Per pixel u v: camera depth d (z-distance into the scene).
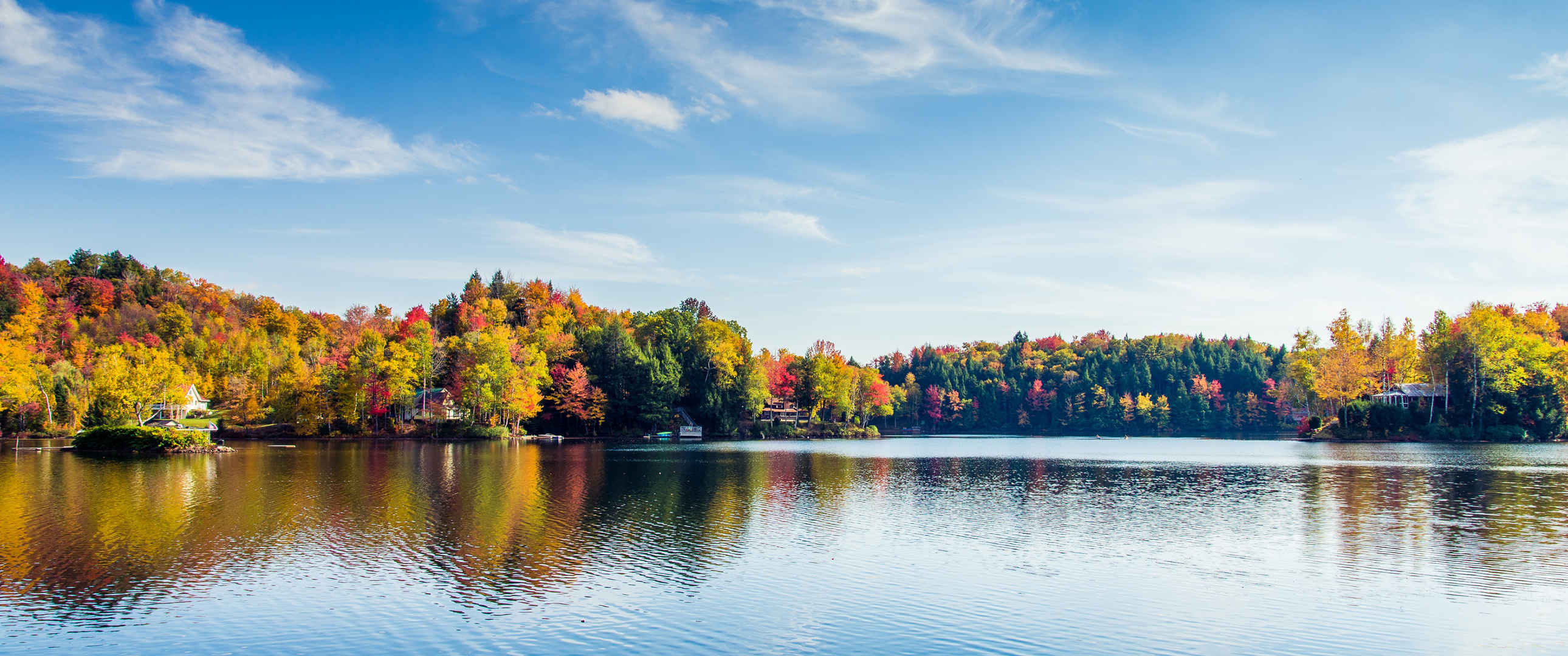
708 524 40.94
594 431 150.50
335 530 38.25
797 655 21.95
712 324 180.38
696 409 164.25
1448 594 27.81
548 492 53.22
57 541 35.16
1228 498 52.69
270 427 132.75
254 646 22.50
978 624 24.61
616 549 34.53
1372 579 29.98
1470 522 42.09
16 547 33.81
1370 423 141.75
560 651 22.20
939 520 43.06
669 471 70.19
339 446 106.12
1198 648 22.55
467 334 156.12
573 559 32.62
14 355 110.62
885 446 129.75
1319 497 53.06
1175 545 36.09
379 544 35.03
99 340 161.25
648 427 154.62
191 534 36.91
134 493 50.50
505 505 46.91
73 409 124.81
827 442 143.00
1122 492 56.44
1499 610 25.92
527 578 29.50
